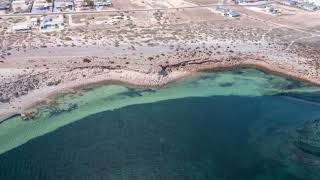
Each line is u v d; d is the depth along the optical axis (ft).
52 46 446.60
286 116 329.72
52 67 393.50
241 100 357.82
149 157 281.74
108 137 304.30
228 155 283.38
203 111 339.77
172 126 318.04
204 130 312.50
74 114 334.44
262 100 357.82
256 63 419.74
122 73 389.80
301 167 270.67
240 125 318.24
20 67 390.83
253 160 278.26
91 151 288.10
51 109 339.57
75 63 402.72
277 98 361.30
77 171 267.39
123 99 358.23
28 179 259.39
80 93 363.56
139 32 502.79
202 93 370.53
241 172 267.39
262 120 324.39
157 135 306.76
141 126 318.45
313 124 315.78
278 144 292.81
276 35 502.38
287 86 383.04
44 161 277.85
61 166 272.51
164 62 409.28
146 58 418.10
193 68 408.26
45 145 295.48
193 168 271.28
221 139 300.61
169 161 277.85
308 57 433.48
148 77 386.52
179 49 443.73
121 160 278.67
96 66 398.21
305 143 291.99
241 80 394.32
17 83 363.76
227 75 403.54
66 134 308.19
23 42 458.91
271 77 399.44
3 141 299.79
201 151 287.69
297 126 313.94
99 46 449.06
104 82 379.96
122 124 321.32
